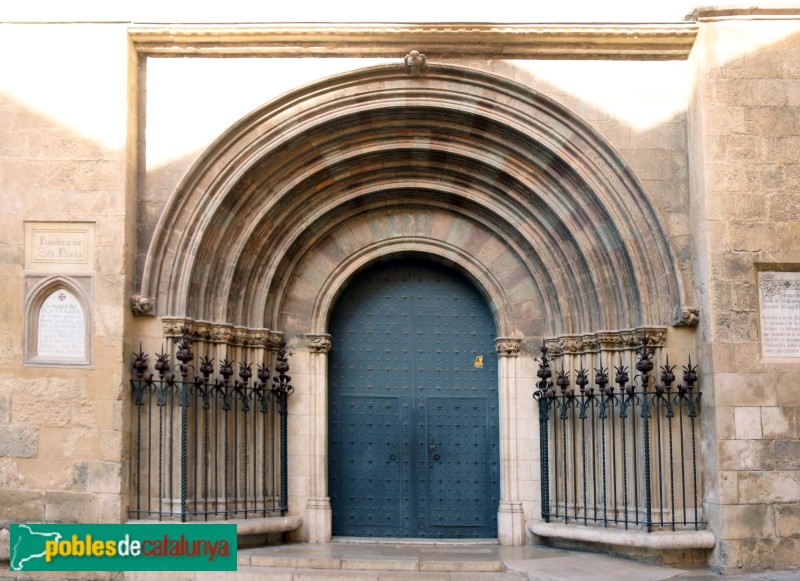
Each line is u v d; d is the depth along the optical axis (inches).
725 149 518.0
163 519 518.9
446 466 597.6
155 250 532.7
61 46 533.3
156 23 533.0
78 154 525.7
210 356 552.1
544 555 530.3
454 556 523.5
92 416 509.7
